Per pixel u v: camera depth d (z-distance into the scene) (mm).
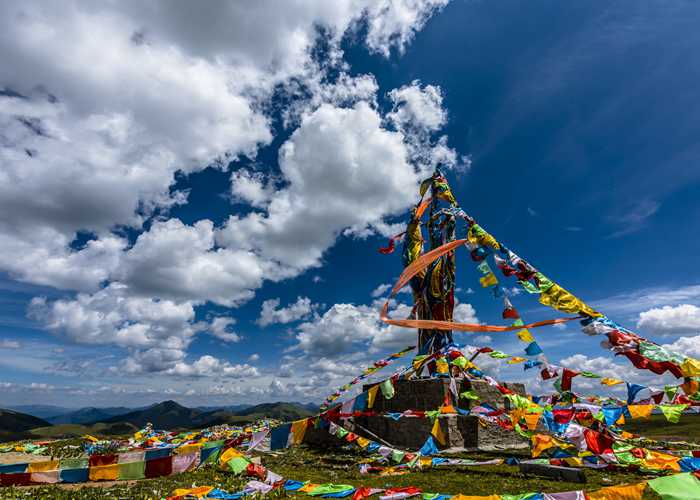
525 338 16547
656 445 21984
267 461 21031
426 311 29281
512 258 16469
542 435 16812
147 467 16156
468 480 14578
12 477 14711
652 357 11531
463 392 24734
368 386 28047
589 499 8930
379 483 14516
